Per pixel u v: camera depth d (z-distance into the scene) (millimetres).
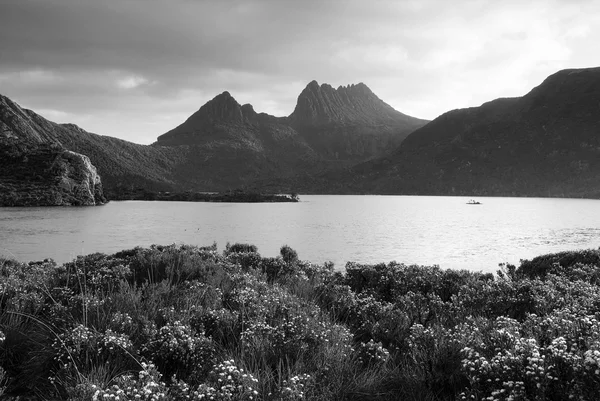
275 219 117188
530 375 3957
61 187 195625
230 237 66312
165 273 10820
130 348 5500
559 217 125375
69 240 60812
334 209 184750
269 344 5707
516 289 9805
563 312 6211
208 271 10875
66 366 4879
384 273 13023
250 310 7215
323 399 4445
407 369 5441
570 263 16797
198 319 6742
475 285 11250
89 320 6512
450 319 8008
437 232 75000
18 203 176750
